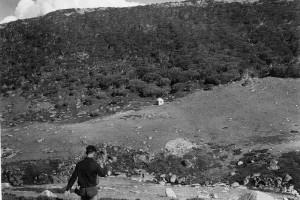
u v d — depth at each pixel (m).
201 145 54.22
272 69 79.81
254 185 42.78
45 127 67.94
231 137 56.56
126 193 30.47
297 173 43.28
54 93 88.06
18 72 101.75
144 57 99.06
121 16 119.94
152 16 117.44
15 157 53.34
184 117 65.88
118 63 98.94
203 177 45.81
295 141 52.84
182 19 112.75
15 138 61.88
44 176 44.72
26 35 118.25
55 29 116.81
